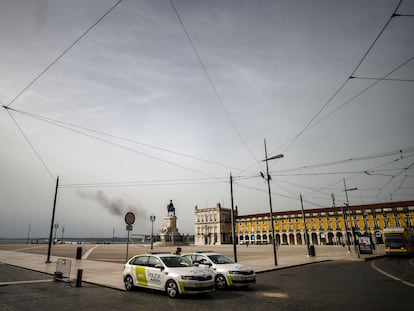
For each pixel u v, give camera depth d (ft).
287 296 33.76
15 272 56.75
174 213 263.49
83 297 33.42
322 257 99.71
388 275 51.67
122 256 99.50
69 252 121.08
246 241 359.46
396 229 108.06
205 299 32.50
